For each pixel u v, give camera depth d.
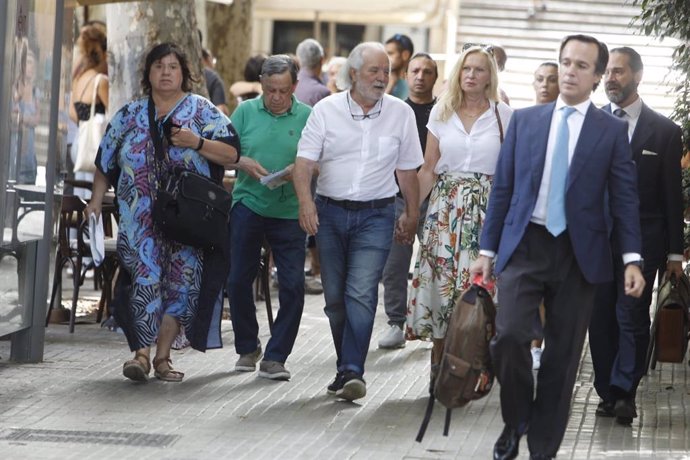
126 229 14.05
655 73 30.77
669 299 13.47
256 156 14.75
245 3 31.81
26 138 14.02
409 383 14.80
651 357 15.82
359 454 11.53
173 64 14.08
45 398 13.40
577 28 36.44
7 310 14.53
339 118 13.55
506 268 10.61
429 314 13.79
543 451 10.66
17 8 13.38
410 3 32.16
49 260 15.25
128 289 14.20
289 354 15.24
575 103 10.71
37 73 14.28
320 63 21.17
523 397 10.65
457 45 37.19
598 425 12.99
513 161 10.80
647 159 13.05
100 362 15.41
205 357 15.96
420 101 16.94
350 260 13.67
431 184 13.89
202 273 14.28
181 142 13.98
